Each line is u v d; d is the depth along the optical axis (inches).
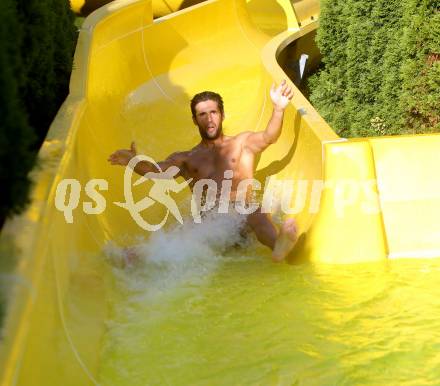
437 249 281.4
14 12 208.8
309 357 217.5
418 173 287.4
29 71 273.0
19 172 165.9
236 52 535.8
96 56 405.4
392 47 373.7
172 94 465.1
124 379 206.1
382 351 219.8
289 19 611.5
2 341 147.3
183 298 253.9
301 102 343.6
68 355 192.9
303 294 255.3
